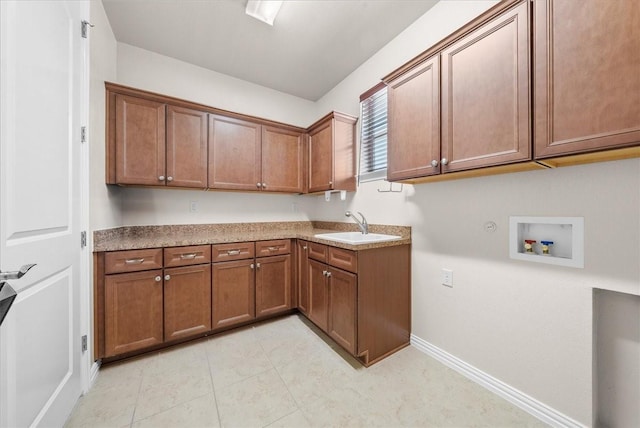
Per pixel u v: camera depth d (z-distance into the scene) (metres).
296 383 1.48
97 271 1.58
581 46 0.88
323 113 3.08
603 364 1.09
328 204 2.94
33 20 0.94
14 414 0.84
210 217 2.55
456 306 1.60
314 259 2.11
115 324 1.63
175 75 2.37
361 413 1.26
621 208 1.00
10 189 0.82
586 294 1.09
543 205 1.22
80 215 1.34
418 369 1.61
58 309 1.12
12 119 0.83
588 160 1.04
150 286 1.75
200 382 1.49
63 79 1.16
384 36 2.06
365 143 2.41
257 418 1.23
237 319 2.12
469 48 1.23
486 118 1.16
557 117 0.94
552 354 1.19
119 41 2.13
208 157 2.23
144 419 1.22
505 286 1.37
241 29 1.99
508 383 1.35
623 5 0.80
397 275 1.82
